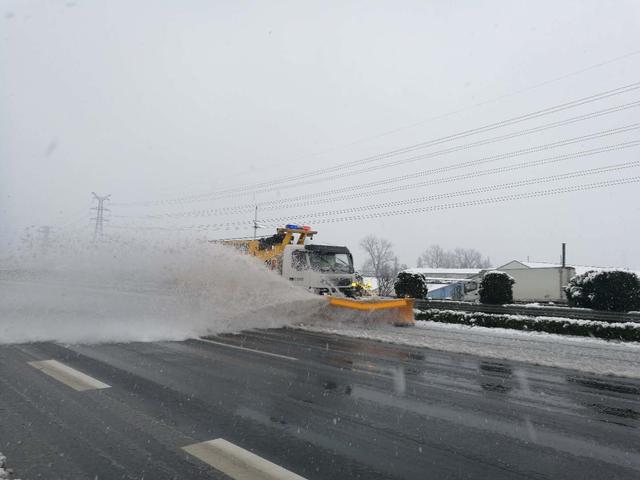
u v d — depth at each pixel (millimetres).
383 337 11539
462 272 53250
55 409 4766
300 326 13078
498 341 11922
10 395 5219
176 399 5266
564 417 5184
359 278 16281
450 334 13086
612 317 14281
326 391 5938
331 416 4859
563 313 15445
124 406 4934
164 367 6945
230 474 3391
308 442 4086
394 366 7918
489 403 5676
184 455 3709
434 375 7293
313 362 7938
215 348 8906
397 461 3736
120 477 3299
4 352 7672
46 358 7258
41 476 3277
